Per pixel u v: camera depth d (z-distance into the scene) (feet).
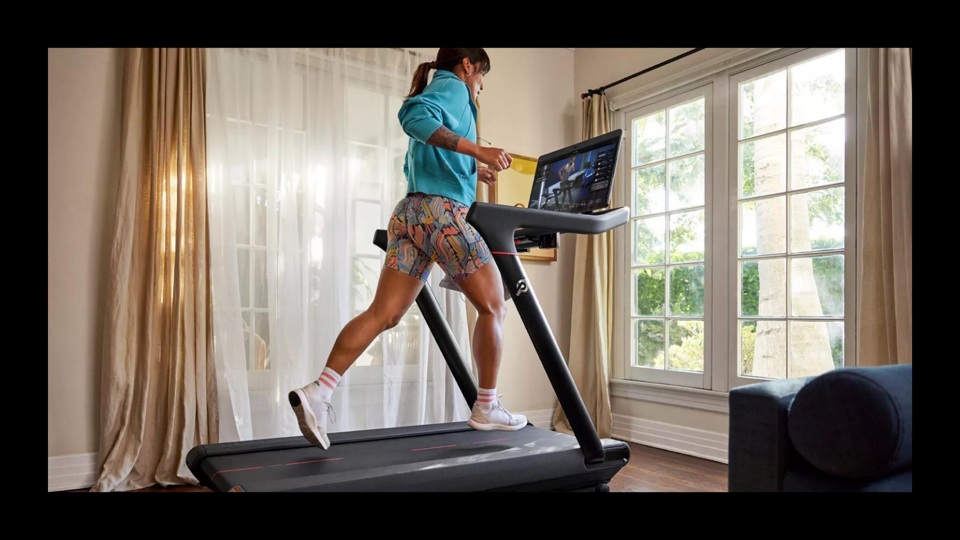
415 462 5.51
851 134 8.87
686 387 11.04
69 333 8.41
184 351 8.78
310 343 9.86
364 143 10.64
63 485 8.21
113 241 8.51
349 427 10.10
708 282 10.90
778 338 9.82
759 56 10.14
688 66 11.31
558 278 13.24
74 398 8.39
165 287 8.82
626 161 12.55
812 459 3.16
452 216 5.77
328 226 10.06
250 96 9.57
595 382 12.33
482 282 5.97
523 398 12.66
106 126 8.79
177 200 8.90
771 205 10.00
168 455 8.48
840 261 9.04
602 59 13.15
